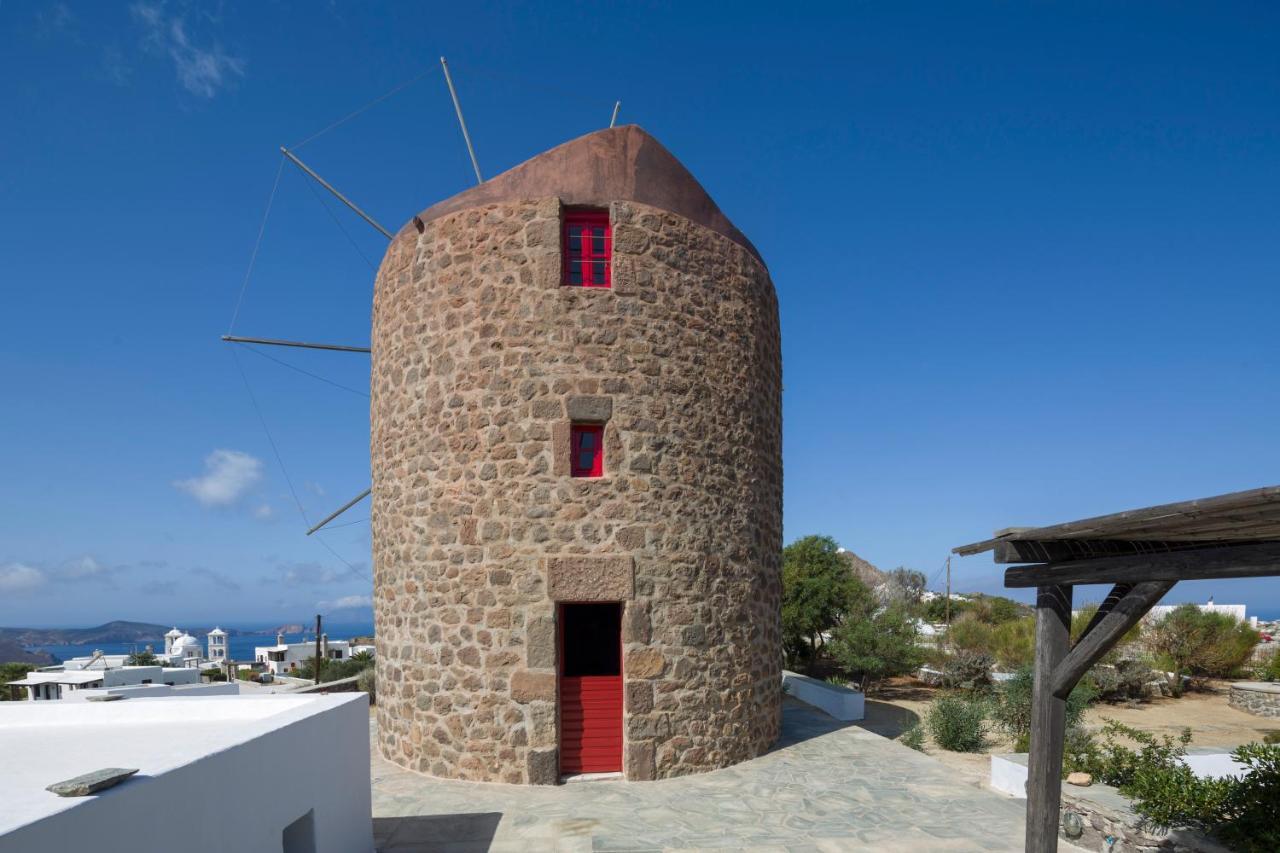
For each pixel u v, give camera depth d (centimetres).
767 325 952
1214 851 530
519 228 801
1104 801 637
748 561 867
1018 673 1371
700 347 840
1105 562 412
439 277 830
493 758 753
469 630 773
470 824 636
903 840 596
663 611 781
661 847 582
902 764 820
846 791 721
